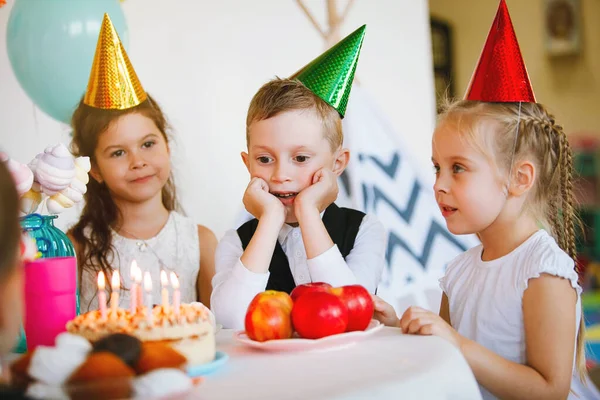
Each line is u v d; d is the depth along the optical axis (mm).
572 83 4930
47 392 566
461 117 1208
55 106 1897
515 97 1223
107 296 1833
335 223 1522
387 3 2426
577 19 4910
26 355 612
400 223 2289
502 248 1189
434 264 2322
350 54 1466
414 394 690
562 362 1044
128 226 1888
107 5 1902
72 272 944
